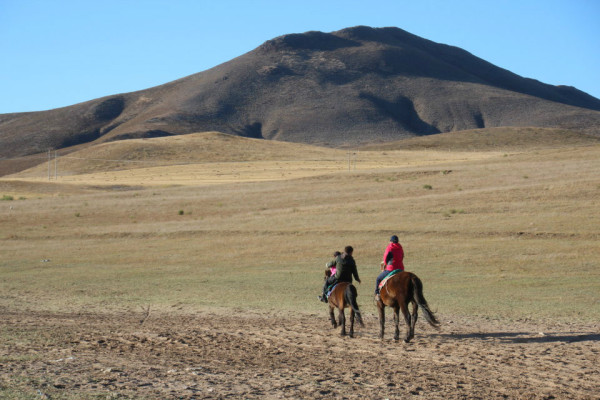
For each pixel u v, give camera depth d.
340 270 15.39
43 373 10.52
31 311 21.16
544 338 15.17
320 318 19.20
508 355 12.98
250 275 29.30
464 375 11.15
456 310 20.22
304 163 131.88
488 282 25.92
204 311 20.83
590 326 17.05
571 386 10.41
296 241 37.78
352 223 42.41
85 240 43.06
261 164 129.88
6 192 87.06
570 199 44.69
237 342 14.63
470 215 42.44
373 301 22.80
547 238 34.75
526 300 21.92
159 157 152.62
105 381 10.08
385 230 39.31
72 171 144.75
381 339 14.84
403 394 9.74
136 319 19.06
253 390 9.80
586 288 23.91
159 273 30.77
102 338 14.86
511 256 30.91
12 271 32.38
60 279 29.47
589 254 30.31
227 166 126.12
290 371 11.33
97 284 27.83
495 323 17.80
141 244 40.31
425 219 42.19
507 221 39.47
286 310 20.80
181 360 12.30
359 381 10.56
